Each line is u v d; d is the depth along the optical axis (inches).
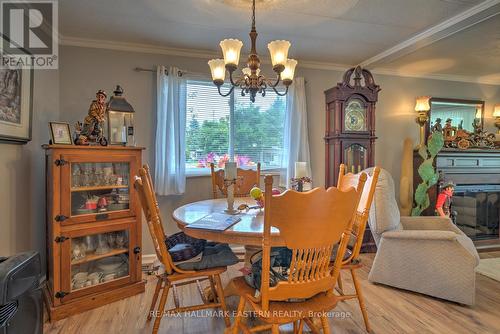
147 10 88.4
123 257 91.5
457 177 143.6
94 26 99.1
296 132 130.3
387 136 150.3
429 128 149.9
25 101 82.8
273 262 62.3
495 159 149.3
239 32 104.1
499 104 159.9
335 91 126.0
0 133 71.6
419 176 145.1
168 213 120.6
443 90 158.2
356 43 114.8
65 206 78.2
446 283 84.4
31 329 53.4
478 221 149.4
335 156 127.3
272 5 85.0
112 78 113.7
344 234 52.8
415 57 128.9
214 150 127.7
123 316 77.6
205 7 86.3
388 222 92.5
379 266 95.7
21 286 48.4
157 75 115.0
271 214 45.0
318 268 50.4
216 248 72.0
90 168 84.6
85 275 84.4
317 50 122.3
